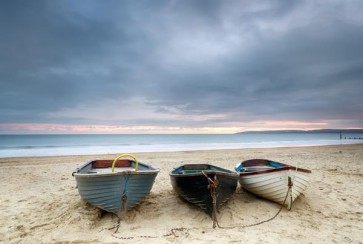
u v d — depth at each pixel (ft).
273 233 15.28
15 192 24.66
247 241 14.19
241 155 58.75
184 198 20.04
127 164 25.71
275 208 19.39
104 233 15.12
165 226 16.34
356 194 23.57
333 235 15.07
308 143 124.26
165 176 32.40
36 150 79.30
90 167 23.99
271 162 26.86
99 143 131.75
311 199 21.91
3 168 39.60
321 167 38.58
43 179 31.22
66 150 79.77
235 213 18.42
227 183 17.76
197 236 14.82
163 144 121.19
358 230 15.80
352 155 56.59
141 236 14.73
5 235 14.96
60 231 15.30
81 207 18.84
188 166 24.88
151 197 22.44
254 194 21.91
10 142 134.72
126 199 16.46
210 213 17.37
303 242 14.15
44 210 19.20
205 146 102.32
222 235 14.96
